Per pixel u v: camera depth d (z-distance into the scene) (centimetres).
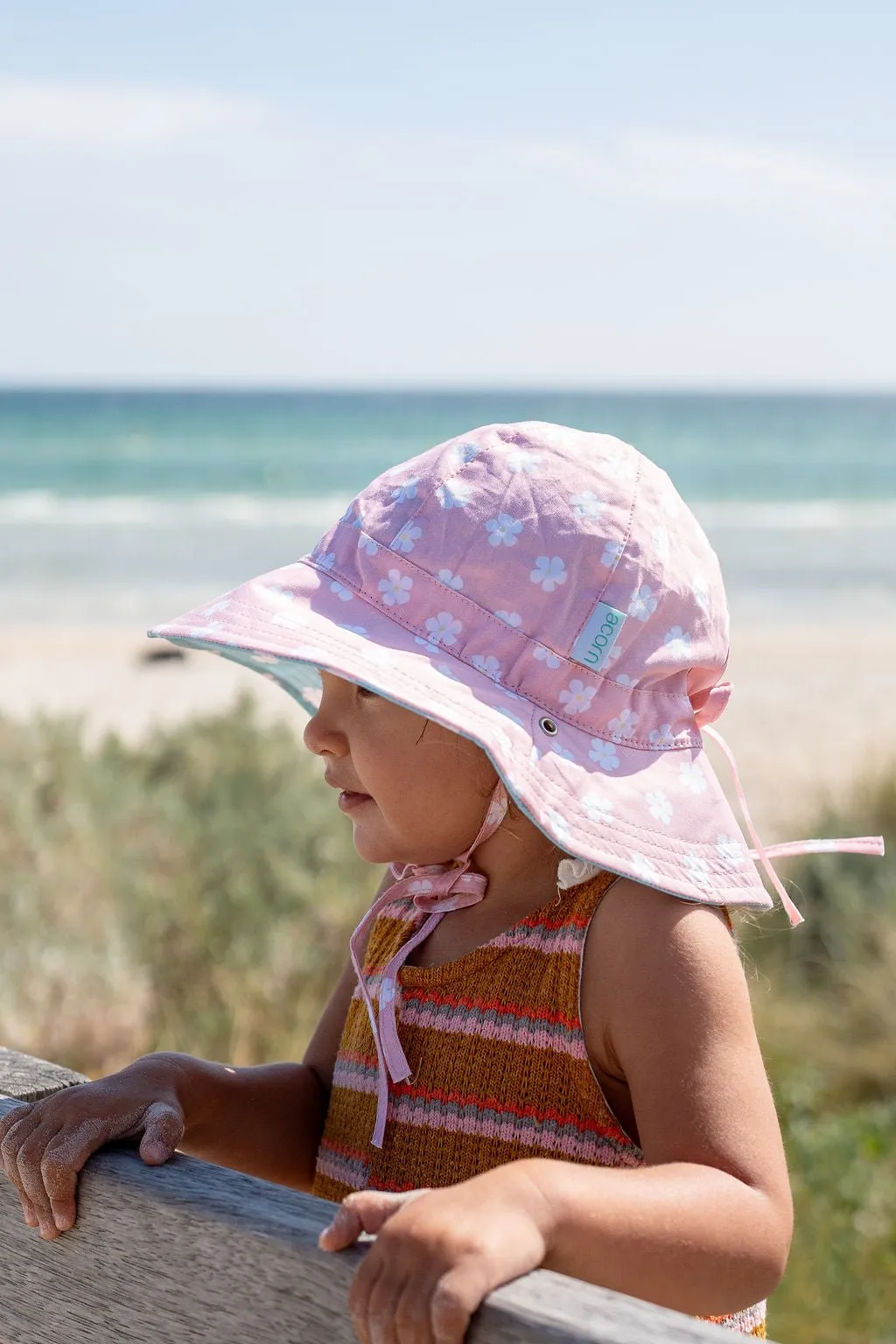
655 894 121
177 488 3659
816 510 3344
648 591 131
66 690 1332
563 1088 122
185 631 134
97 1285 101
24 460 4225
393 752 131
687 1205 98
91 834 505
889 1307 311
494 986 127
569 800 122
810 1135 397
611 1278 94
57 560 2397
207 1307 92
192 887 488
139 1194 98
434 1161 127
